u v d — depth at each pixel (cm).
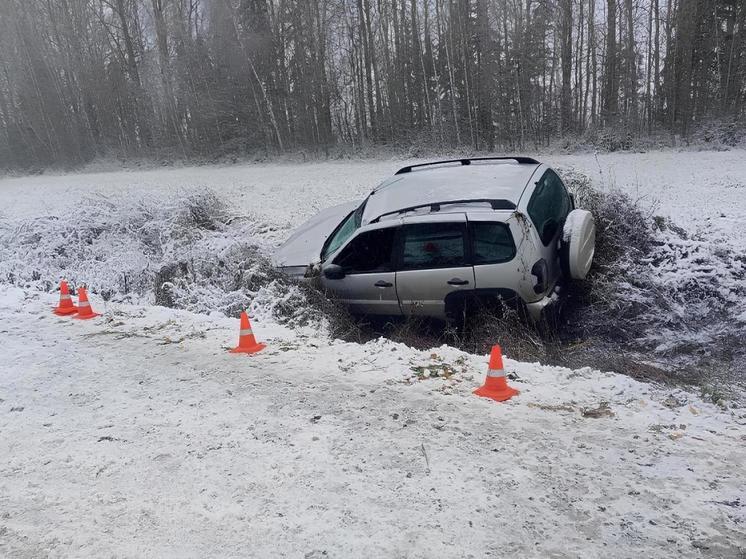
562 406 433
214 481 355
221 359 570
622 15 3794
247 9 4475
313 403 458
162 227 1243
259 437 408
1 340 655
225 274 917
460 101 3866
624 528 294
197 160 4538
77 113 5156
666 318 662
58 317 754
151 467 376
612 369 559
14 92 5206
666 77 3400
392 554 282
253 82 4472
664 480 332
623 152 2897
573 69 4216
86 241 1297
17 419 459
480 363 525
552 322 641
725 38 3325
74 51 5228
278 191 2075
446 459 366
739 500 310
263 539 298
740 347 602
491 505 318
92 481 362
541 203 682
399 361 536
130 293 988
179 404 471
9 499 346
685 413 416
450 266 646
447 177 752
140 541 301
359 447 387
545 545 284
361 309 721
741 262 745
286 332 655
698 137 3022
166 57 4941
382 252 689
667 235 806
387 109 4244
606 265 745
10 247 1305
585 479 338
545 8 3728
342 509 320
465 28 3794
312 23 4253
